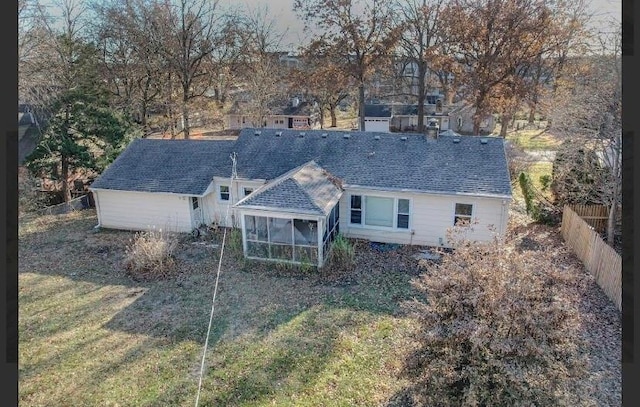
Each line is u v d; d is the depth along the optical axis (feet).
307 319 36.35
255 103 126.11
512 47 92.73
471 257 24.68
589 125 47.01
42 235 57.67
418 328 25.20
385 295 39.96
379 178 51.24
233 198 56.54
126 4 92.27
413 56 111.65
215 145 61.57
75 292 41.98
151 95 100.37
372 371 29.76
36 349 33.19
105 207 59.16
